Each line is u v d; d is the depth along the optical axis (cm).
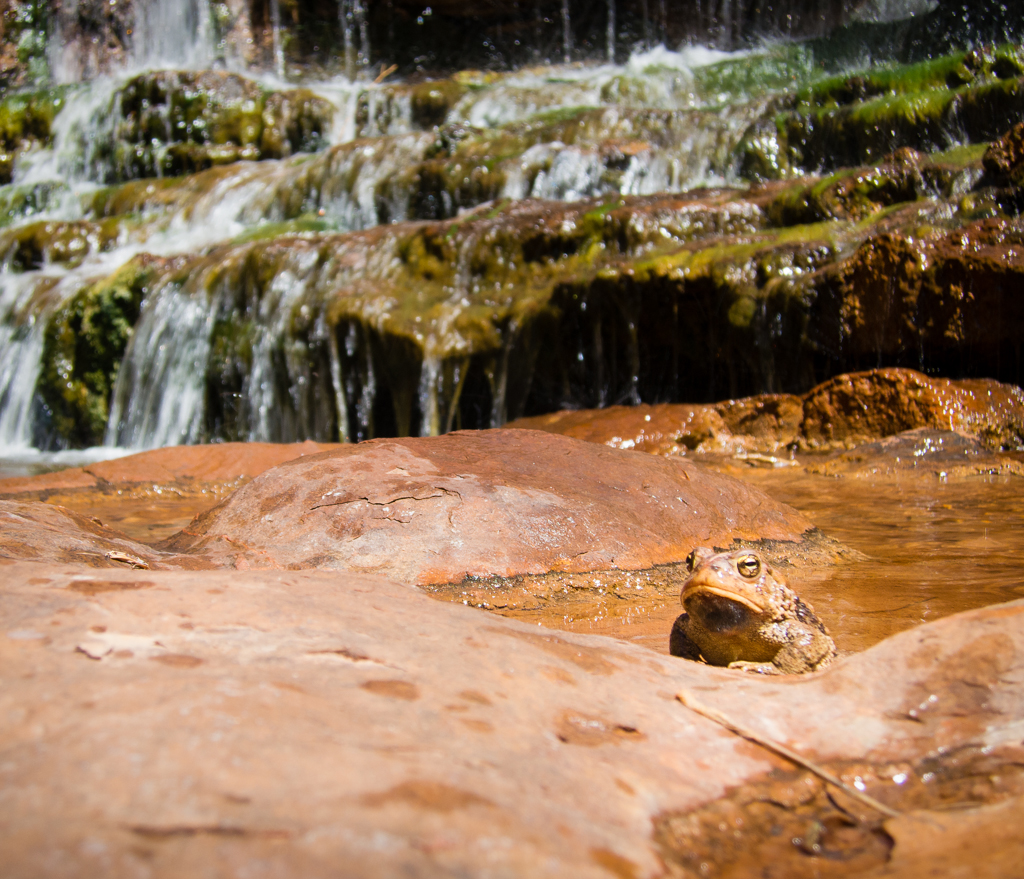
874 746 170
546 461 507
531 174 1576
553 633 215
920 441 886
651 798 142
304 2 2341
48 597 177
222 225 1806
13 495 769
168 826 100
